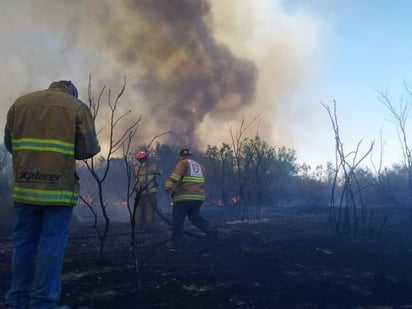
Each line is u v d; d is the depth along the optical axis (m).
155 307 2.93
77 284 3.46
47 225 2.49
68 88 2.77
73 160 2.55
